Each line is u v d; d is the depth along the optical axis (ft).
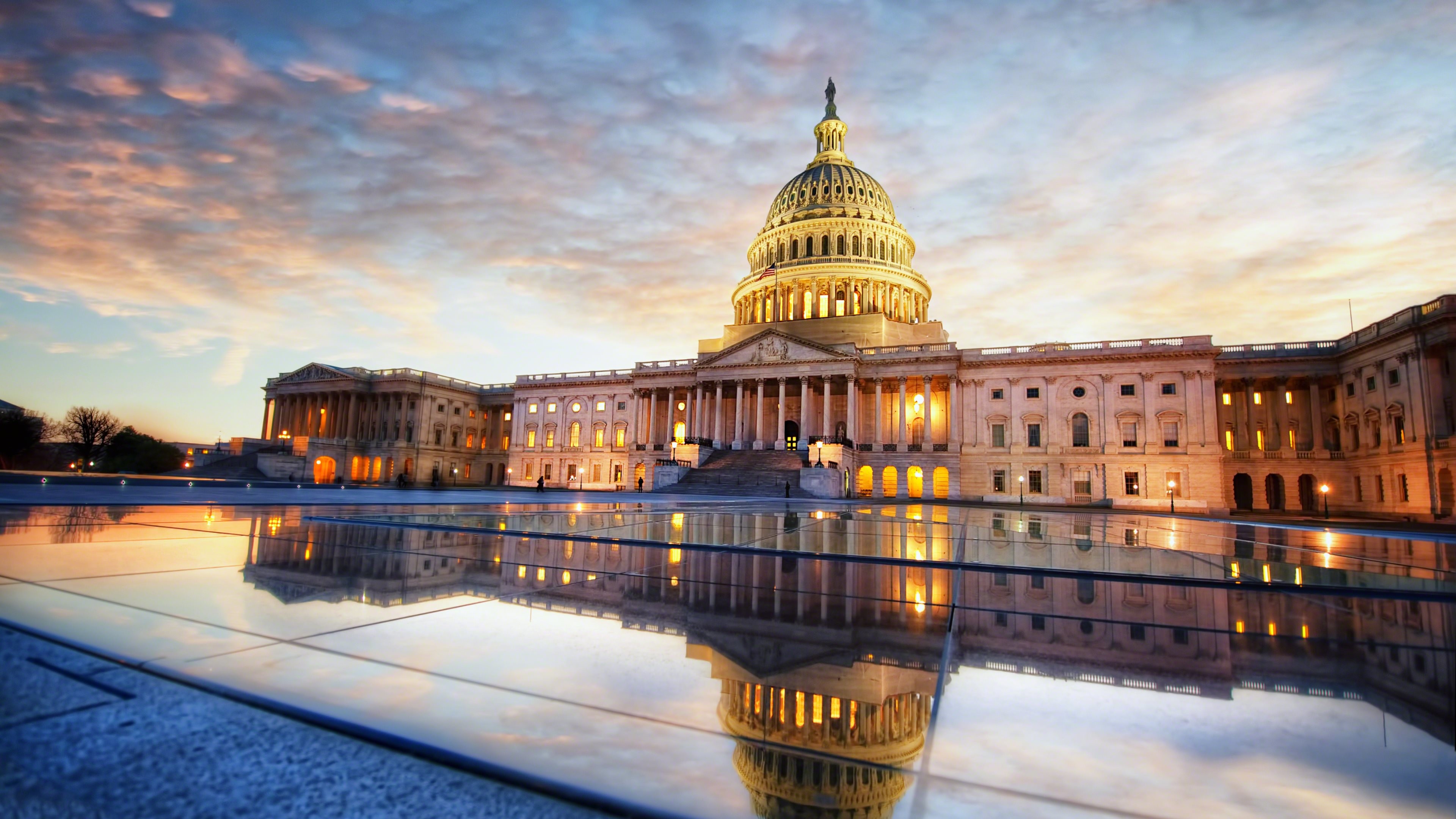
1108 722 11.34
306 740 9.70
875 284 313.94
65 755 8.84
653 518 66.28
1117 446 225.35
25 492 83.30
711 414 283.59
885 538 49.75
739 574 28.14
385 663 13.37
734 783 8.71
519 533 43.06
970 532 59.98
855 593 24.06
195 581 21.24
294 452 305.32
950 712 11.71
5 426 316.60
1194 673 14.49
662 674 13.56
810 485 198.39
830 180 342.64
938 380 251.19
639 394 295.07
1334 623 20.33
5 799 7.62
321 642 14.64
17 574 21.18
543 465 328.08
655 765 9.23
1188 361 221.87
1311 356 219.00
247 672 12.33
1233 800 8.38
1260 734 10.82
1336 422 218.18
